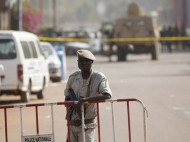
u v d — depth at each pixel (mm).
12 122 28172
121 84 50844
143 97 39969
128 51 91312
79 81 16922
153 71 67875
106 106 34375
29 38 38875
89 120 17062
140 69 71750
